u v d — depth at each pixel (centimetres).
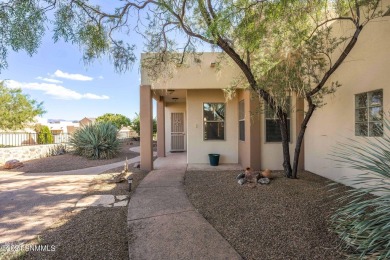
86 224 370
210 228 346
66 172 794
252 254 277
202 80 773
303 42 467
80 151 1118
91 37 418
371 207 297
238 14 384
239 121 887
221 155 902
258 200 441
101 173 757
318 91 512
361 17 481
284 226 336
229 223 358
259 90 527
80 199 491
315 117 673
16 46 323
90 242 316
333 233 308
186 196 496
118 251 295
